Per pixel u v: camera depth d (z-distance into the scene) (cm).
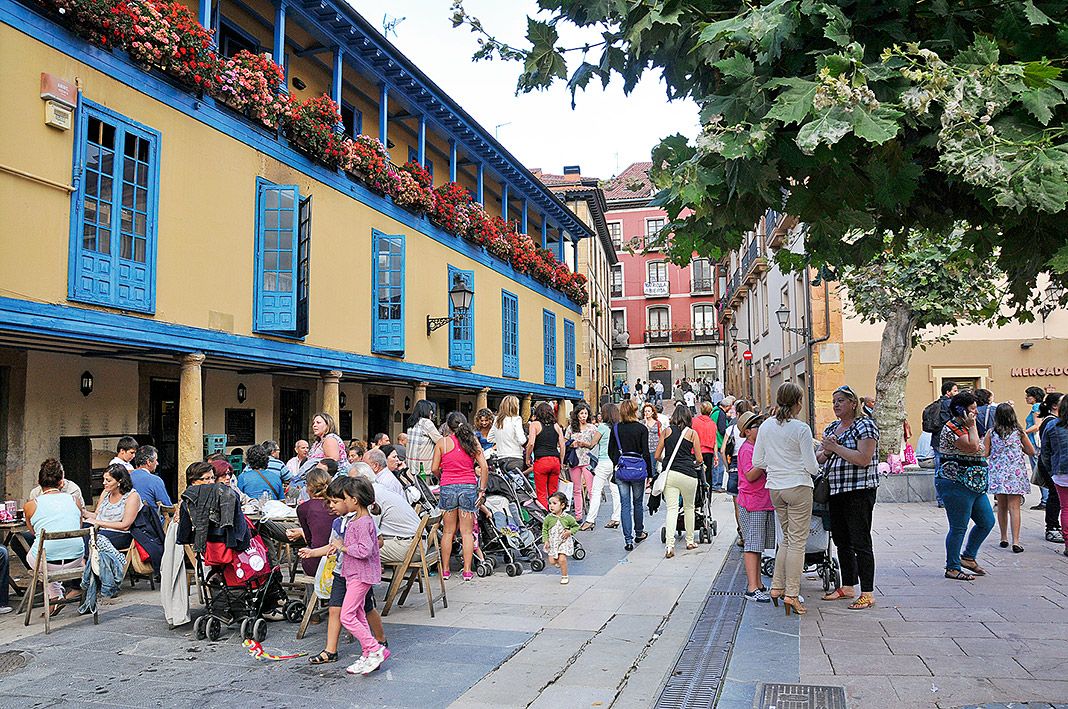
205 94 1148
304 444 1155
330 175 1457
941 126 316
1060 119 311
